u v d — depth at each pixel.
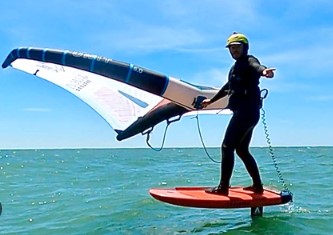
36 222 7.57
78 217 7.84
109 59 5.85
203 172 19.36
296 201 8.73
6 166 26.52
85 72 6.05
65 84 6.02
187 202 5.50
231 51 5.67
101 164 28.69
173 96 5.91
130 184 13.92
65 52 6.04
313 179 14.04
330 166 22.42
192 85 6.14
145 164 28.05
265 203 5.73
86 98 5.89
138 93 6.12
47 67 6.26
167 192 5.92
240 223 6.63
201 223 6.82
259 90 5.73
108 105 5.91
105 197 10.51
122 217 7.61
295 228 6.16
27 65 6.39
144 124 5.91
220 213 7.64
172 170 21.08
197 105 6.10
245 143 5.95
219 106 6.29
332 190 10.85
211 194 5.82
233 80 5.70
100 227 6.89
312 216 6.98
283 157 39.09
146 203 9.01
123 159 38.22
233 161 5.82
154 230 6.46
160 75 5.87
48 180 15.89
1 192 12.10
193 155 50.09
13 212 8.66
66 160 37.91
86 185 13.79
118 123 5.83
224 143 5.81
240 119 5.66
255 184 6.10
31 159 42.09
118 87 6.07
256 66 5.43
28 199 10.58
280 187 11.55
